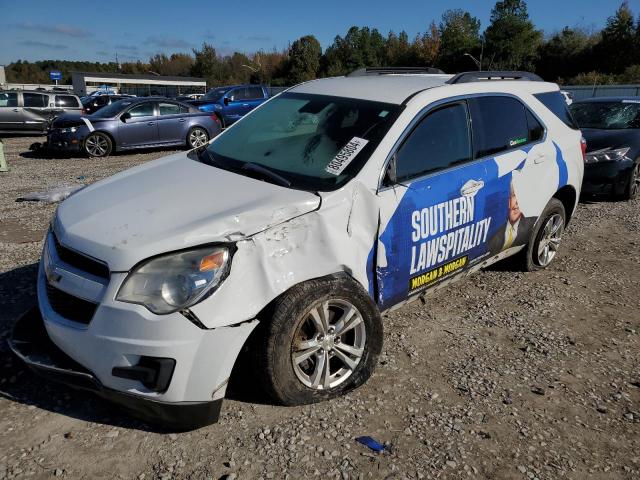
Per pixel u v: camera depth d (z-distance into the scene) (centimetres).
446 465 261
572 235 658
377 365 346
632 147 829
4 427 274
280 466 254
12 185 916
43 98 1883
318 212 288
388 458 263
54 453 258
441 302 448
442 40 6625
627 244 628
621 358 371
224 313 253
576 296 471
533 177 445
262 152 361
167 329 244
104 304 249
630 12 5466
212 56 8706
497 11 6222
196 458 257
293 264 276
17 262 501
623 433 293
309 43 8031
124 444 265
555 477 259
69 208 310
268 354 272
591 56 5781
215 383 257
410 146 342
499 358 363
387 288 331
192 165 362
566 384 336
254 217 272
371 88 388
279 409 295
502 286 484
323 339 295
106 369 251
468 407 307
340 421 288
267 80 8431
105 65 13125
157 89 6050
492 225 407
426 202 343
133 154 1413
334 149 337
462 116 384
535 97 466
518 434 287
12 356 334
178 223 268
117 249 254
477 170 385
